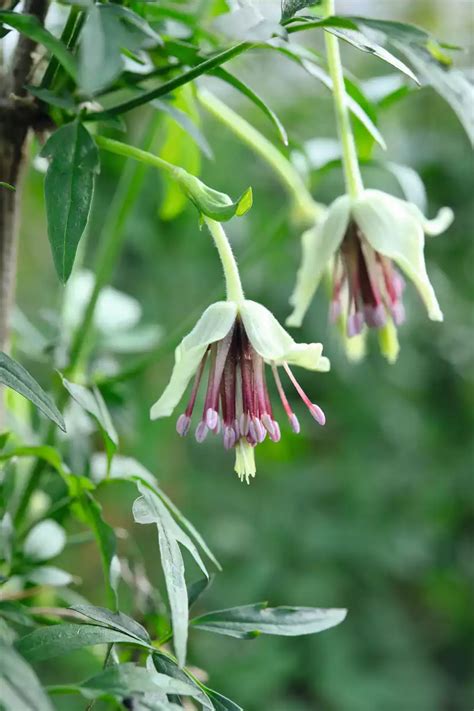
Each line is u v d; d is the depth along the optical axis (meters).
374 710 0.78
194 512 0.82
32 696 0.25
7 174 0.30
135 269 0.77
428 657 0.86
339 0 0.82
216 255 0.80
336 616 0.29
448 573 0.88
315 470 0.86
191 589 0.29
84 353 0.36
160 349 0.36
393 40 0.30
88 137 0.29
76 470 0.34
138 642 0.28
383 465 0.86
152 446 0.65
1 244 0.31
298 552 0.82
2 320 0.31
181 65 0.31
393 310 0.33
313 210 0.37
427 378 0.88
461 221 0.82
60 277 0.28
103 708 0.43
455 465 0.87
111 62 0.26
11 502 0.35
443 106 0.79
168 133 0.37
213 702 0.28
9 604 0.30
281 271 0.75
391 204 0.33
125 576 0.35
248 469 0.30
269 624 0.29
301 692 0.81
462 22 0.92
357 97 0.35
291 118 0.81
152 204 0.73
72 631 0.27
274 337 0.30
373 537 0.83
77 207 0.29
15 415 0.35
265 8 0.30
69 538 0.35
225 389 0.30
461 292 0.86
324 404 0.84
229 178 0.77
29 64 0.30
